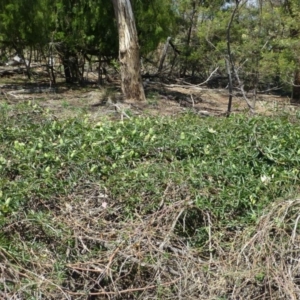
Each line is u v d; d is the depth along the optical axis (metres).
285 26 9.95
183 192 3.74
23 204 3.63
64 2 12.77
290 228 3.40
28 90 12.12
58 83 14.00
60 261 3.36
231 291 3.23
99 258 3.36
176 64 15.52
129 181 3.87
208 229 3.51
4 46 13.73
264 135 4.48
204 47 12.48
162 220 3.59
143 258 3.33
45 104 9.88
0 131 4.66
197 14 14.65
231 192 3.77
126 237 3.40
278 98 12.41
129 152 4.25
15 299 3.03
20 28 12.72
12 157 4.19
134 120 4.99
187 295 3.20
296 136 4.46
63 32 12.93
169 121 4.94
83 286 3.34
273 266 3.18
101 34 13.04
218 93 13.29
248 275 3.17
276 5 11.09
